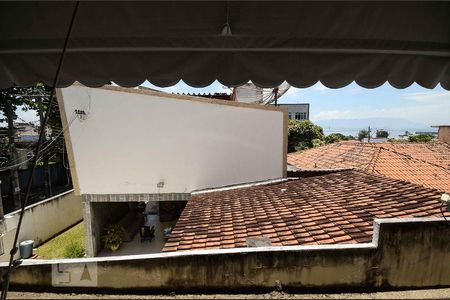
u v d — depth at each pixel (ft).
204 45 5.79
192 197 31.60
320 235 15.70
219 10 5.19
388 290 12.46
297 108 132.57
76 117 32.55
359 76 6.11
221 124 34.01
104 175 34.37
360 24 5.37
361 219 16.81
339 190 24.04
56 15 5.39
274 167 35.37
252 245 14.73
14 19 5.49
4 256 29.68
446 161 37.65
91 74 6.28
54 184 72.18
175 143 34.06
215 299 12.04
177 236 18.45
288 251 12.40
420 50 5.83
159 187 34.83
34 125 52.75
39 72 6.32
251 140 34.65
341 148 46.14
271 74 6.06
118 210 42.60
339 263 12.39
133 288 12.94
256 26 5.37
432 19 5.38
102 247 36.60
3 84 6.44
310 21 5.32
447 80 6.35
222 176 35.01
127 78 6.26
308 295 12.15
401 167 33.88
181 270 12.78
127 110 32.78
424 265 12.46
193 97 33.14
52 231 40.14
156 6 5.15
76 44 5.80
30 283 13.10
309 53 5.98
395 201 19.20
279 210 21.30
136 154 34.04
